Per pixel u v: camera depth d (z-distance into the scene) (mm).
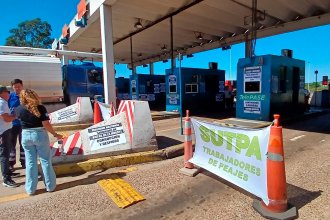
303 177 4500
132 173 4992
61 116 10539
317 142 7164
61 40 17641
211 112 15305
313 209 3365
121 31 16438
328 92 16719
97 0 11336
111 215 3434
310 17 13812
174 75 14422
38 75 12336
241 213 3365
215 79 15836
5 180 4441
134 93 17844
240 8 12562
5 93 4457
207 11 12961
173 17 13820
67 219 3359
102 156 5613
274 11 13211
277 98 10500
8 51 12586
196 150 4887
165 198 3883
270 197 3289
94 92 13859
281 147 3229
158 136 7855
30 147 4059
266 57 10023
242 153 3762
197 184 4363
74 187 4383
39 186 4449
